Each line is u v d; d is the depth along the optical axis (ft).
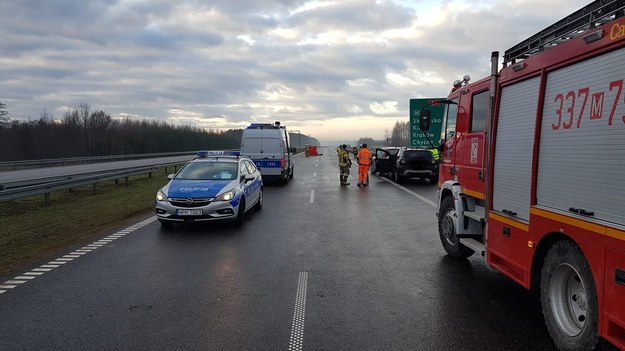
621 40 9.55
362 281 18.65
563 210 11.82
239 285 18.08
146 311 15.21
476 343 12.79
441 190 23.70
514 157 14.85
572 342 11.48
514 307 15.62
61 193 51.06
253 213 37.37
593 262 10.40
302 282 18.48
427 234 28.55
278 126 65.57
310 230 29.78
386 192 53.78
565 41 11.86
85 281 18.58
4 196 33.91
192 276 19.31
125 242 26.12
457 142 21.61
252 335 13.32
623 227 9.43
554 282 12.34
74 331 13.56
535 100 13.47
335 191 55.01
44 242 26.12
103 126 260.21
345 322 14.32
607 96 10.09
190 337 13.17
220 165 35.19
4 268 20.57
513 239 14.71
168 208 29.55
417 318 14.64
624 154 9.49
